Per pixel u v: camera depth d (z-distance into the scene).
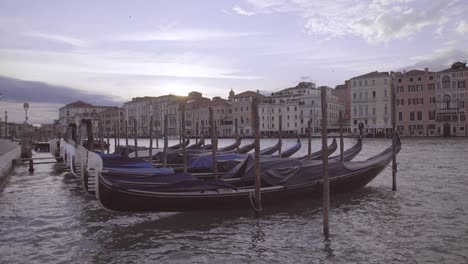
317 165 14.22
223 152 23.80
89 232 10.73
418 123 80.62
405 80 82.06
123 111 135.38
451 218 11.77
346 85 112.12
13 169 23.75
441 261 8.31
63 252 9.19
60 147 27.48
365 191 16.28
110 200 10.83
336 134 90.00
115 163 17.56
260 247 9.38
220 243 9.73
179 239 10.06
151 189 11.23
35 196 15.80
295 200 13.56
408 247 9.19
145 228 11.00
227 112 105.25
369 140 74.81
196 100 113.56
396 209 13.03
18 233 10.66
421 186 17.61
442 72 77.56
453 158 32.41
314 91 103.56
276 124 99.12
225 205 12.17
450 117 76.62
